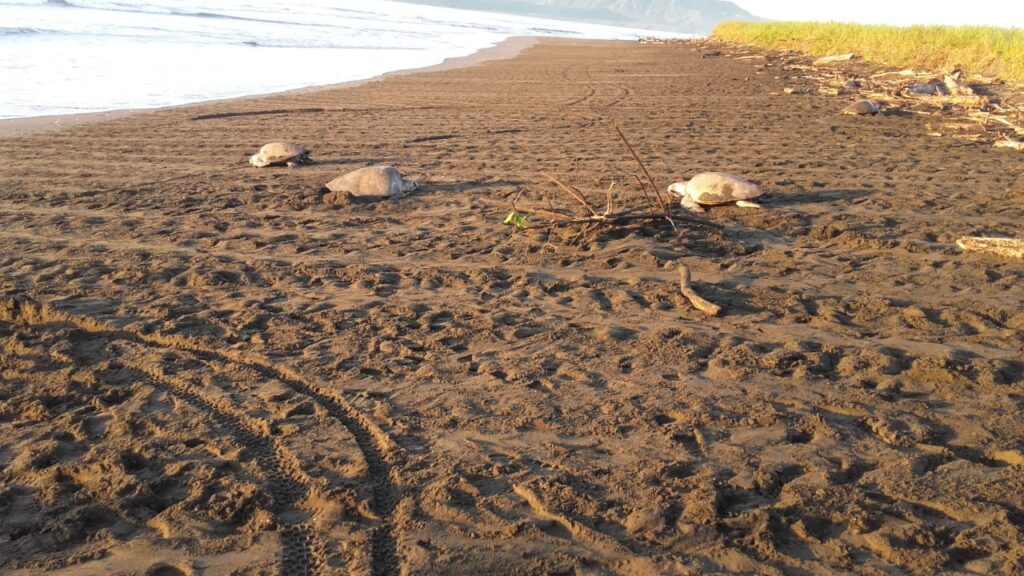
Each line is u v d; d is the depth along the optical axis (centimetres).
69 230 667
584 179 866
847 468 323
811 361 422
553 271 576
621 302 512
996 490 306
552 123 1294
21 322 481
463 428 356
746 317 488
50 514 294
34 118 1209
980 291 524
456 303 512
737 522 287
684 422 362
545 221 691
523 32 6562
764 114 1371
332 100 1563
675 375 409
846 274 565
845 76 1895
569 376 408
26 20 2622
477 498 303
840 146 1055
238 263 587
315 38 3312
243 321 476
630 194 796
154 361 424
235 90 1672
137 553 273
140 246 626
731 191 725
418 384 399
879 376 406
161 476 319
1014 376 405
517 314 493
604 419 364
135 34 2580
